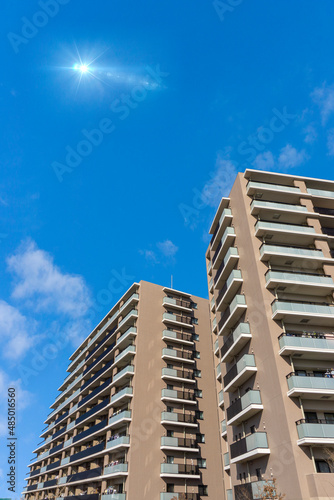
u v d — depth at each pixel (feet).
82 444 167.43
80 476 147.74
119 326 156.76
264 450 73.82
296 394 71.41
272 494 65.00
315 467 64.39
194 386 142.10
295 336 78.28
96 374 167.43
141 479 110.93
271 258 92.84
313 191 107.34
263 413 79.05
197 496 115.85
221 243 120.78
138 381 130.21
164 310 155.12
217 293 125.08
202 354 154.51
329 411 73.61
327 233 100.32
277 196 106.32
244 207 104.99
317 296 91.71
